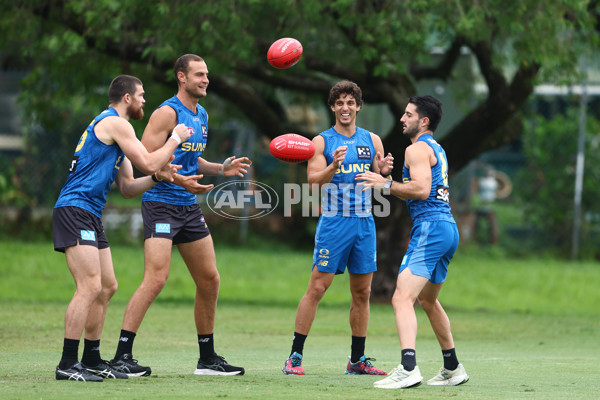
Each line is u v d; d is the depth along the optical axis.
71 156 77.38
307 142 24.72
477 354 31.61
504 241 82.62
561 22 43.00
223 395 19.00
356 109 25.05
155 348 31.22
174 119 23.31
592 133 78.94
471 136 49.66
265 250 79.38
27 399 17.81
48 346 29.98
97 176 21.66
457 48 52.69
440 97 73.06
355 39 45.06
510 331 41.00
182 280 60.31
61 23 46.56
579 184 75.56
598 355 31.42
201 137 23.73
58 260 65.19
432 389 20.98
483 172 93.69
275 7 42.03
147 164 21.42
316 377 23.59
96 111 56.19
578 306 56.47
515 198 83.81
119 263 64.19
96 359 22.16
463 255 77.12
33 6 45.88
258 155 80.38
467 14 41.28
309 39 50.00
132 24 46.56
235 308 48.12
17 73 80.25
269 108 54.75
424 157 22.28
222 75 48.97
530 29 42.88
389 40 42.00
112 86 22.39
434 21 42.06
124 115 22.45
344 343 34.84
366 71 47.34
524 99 48.22
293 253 78.94
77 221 21.38
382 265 51.38
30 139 77.00
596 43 48.75
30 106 55.78
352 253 25.09
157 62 44.81
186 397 18.59
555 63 46.59
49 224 76.62
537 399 19.16
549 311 52.72
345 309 49.31
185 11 41.28
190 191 22.27
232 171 24.42
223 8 41.22
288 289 59.78
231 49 42.25
